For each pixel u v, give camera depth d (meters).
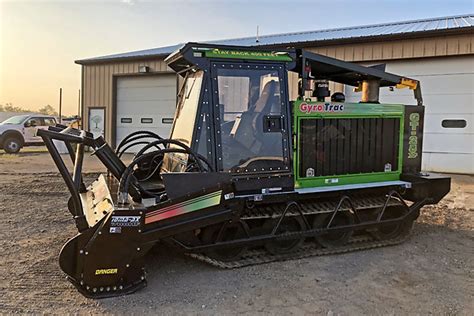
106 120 17.27
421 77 11.28
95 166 12.55
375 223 4.94
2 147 17.27
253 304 3.39
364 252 4.75
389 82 5.60
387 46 11.45
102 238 3.35
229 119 4.14
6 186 8.70
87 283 3.43
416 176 5.30
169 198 3.70
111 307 3.30
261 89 4.28
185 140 4.25
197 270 4.11
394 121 5.30
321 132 4.72
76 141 3.60
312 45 12.45
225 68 4.13
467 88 10.77
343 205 4.78
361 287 3.76
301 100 4.61
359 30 14.28
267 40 14.96
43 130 3.45
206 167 4.01
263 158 4.27
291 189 4.40
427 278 3.99
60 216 6.13
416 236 5.42
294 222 4.59
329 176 4.80
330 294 3.61
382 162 5.22
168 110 15.99
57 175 10.46
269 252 4.48
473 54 10.51
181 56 4.11
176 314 3.20
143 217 3.48
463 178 10.30
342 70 5.11
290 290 3.68
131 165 3.67
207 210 3.87
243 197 4.09
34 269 4.04
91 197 4.52
